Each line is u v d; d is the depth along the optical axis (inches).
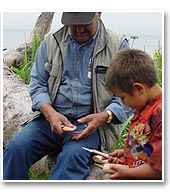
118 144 105.0
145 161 74.5
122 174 74.0
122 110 85.8
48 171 93.9
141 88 72.5
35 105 88.2
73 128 83.0
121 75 73.1
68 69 87.8
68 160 82.1
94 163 83.7
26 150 86.1
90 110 87.5
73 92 87.0
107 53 87.1
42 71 90.7
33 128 88.5
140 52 74.8
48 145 88.7
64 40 88.9
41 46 91.7
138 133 74.4
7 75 124.2
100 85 86.8
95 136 86.6
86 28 85.7
